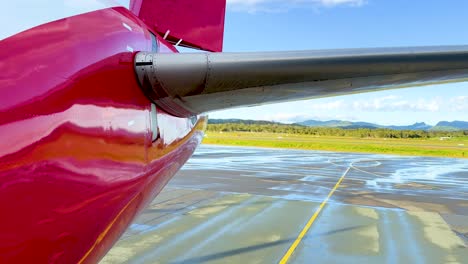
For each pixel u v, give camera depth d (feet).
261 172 92.58
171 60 9.77
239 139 282.15
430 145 238.07
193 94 10.58
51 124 7.18
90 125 8.16
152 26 18.01
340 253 32.65
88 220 8.59
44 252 7.55
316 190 66.59
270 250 33.27
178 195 59.41
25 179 6.75
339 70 9.84
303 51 10.01
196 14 20.04
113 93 8.98
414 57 9.68
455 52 9.69
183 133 14.35
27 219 6.95
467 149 204.23
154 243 34.76
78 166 7.88
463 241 36.58
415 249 33.94
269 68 9.76
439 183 78.79
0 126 6.35
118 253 31.91
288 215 46.60
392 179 84.28
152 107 10.97
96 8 9.57
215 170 95.14
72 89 7.71
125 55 9.57
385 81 10.91
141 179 10.93
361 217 46.03
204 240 35.86
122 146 9.42
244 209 49.78
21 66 6.95
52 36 7.79
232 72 9.75
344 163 123.85
